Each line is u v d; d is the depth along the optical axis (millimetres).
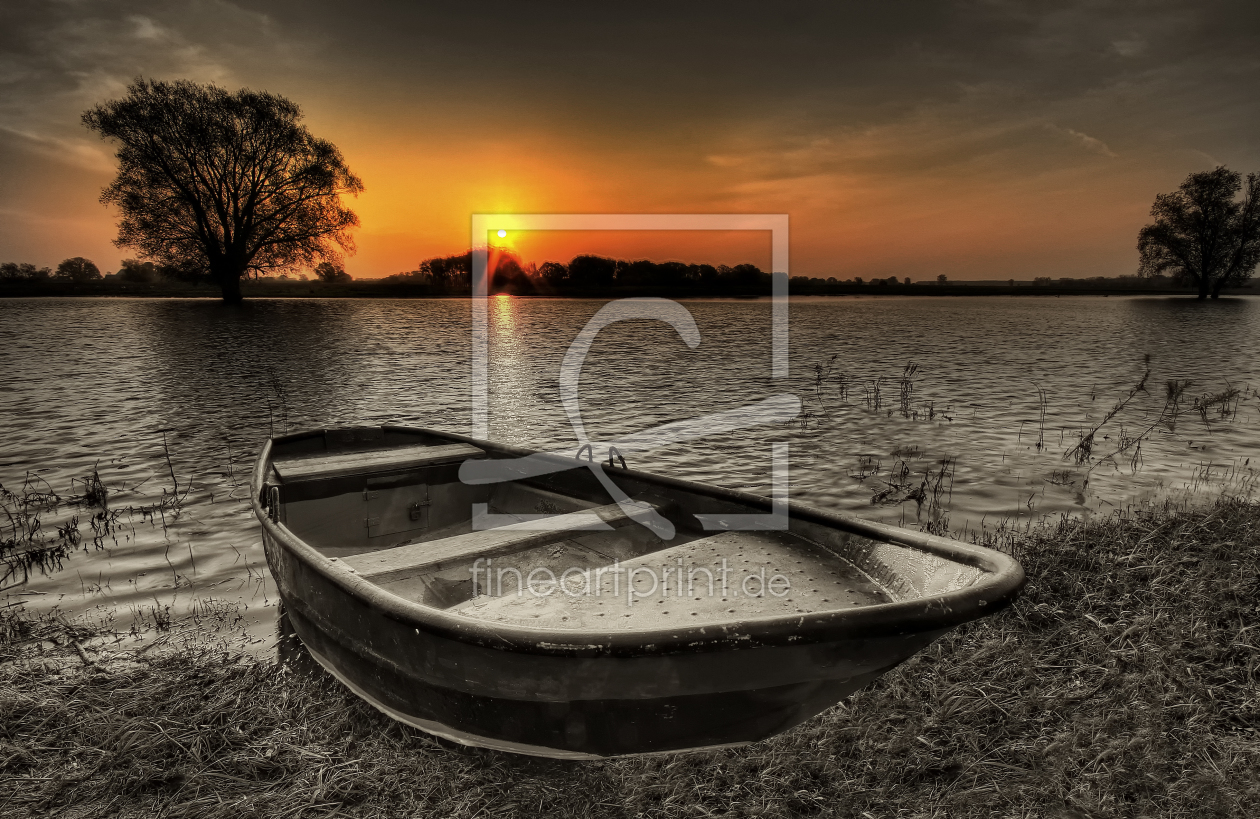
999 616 4637
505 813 3146
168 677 4277
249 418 13828
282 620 5203
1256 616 4492
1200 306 68875
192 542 6832
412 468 6125
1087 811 3051
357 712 3902
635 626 3223
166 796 3330
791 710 3182
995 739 3547
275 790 3342
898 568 3689
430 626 3117
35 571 6117
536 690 3047
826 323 46469
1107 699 3754
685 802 3189
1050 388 16625
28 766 3527
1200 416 12992
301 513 5586
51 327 37562
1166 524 6312
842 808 3133
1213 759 3307
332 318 47594
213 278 53469
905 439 11445
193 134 47906
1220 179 65812
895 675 4074
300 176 51500
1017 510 7672
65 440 11656
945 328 40906
